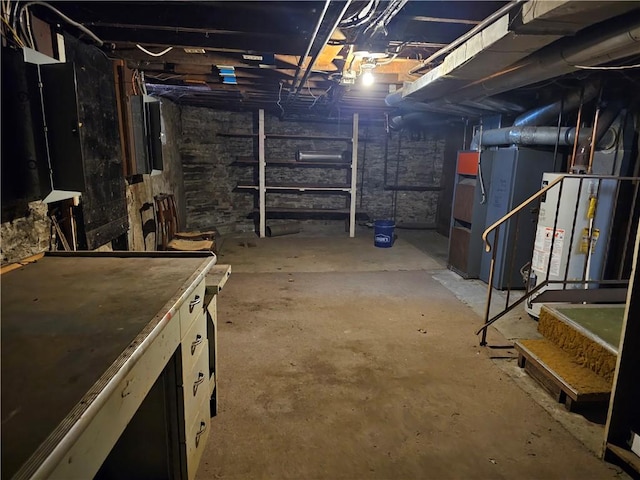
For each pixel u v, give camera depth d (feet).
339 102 17.40
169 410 4.60
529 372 7.95
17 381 2.70
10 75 4.90
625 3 4.89
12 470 1.98
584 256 10.02
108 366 2.88
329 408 6.79
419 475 5.41
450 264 15.25
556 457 5.78
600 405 6.88
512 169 12.25
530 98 12.27
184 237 15.39
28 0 5.53
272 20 7.08
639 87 9.53
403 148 23.18
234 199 21.56
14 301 4.11
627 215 10.16
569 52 6.74
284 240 20.08
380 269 15.24
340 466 5.54
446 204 21.97
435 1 6.56
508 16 5.95
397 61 10.45
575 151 10.54
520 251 12.69
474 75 8.70
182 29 7.13
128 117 9.50
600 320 7.88
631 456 5.50
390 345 9.07
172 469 4.80
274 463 5.56
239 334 9.48
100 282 4.74
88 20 6.81
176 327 4.28
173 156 17.26
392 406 6.88
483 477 5.40
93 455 2.64
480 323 10.36
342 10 5.96
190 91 14.84
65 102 5.37
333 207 22.80
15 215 5.76
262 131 19.75
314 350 8.78
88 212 7.38
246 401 6.93
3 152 4.87
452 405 6.95
